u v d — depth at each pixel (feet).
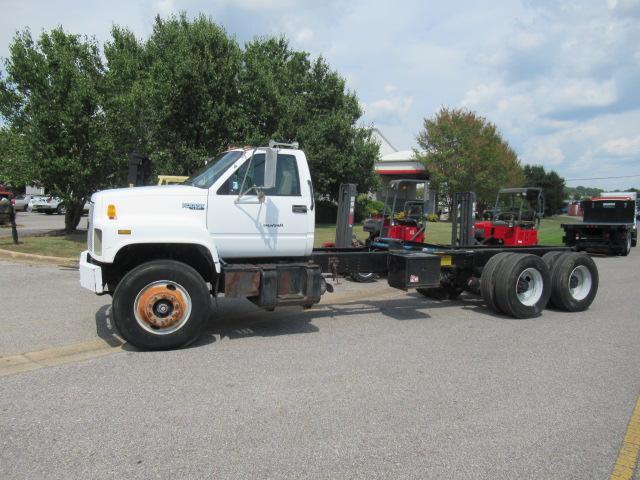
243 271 20.47
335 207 103.55
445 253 26.71
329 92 92.94
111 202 19.02
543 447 12.35
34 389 15.30
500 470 11.26
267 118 68.90
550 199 209.36
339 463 11.39
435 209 124.36
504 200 71.31
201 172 22.26
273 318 25.25
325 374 17.10
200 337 21.39
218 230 20.53
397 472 11.08
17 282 32.35
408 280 24.48
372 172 98.43
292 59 92.53
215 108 58.95
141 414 13.67
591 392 15.97
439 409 14.43
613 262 56.59
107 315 24.21
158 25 70.49
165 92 56.85
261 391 15.46
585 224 65.05
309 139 85.87
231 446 12.05
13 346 19.47
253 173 21.15
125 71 55.16
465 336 22.52
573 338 22.50
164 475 10.75
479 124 117.91
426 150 121.08
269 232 21.38
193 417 13.56
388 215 40.60
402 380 16.70
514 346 21.02
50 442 12.09
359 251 27.20
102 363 17.74
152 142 58.59
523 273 26.27
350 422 13.47
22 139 49.57
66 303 26.66
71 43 52.65
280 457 11.59
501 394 15.66
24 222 83.10
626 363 18.95
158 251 20.59
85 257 20.29
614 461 11.76
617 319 26.68
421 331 23.26
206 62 58.39
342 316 26.17
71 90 48.88
